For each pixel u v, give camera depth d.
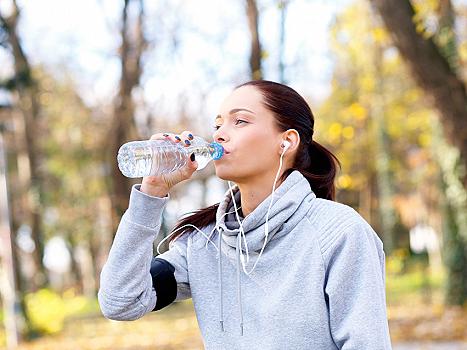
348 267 2.03
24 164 21.59
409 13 8.75
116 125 18.19
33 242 21.53
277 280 2.10
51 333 13.95
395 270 24.45
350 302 2.03
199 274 2.28
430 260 28.23
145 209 2.18
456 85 9.19
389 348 2.02
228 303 2.19
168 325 14.60
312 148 2.38
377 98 18.16
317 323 2.04
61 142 24.61
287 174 2.23
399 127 19.62
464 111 9.26
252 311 2.12
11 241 13.48
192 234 2.36
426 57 8.98
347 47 16.31
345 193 30.67
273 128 2.21
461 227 12.54
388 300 16.77
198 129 20.69
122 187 18.11
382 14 8.84
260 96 2.21
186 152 2.18
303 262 2.07
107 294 2.19
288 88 2.26
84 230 28.70
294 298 2.06
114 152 18.17
